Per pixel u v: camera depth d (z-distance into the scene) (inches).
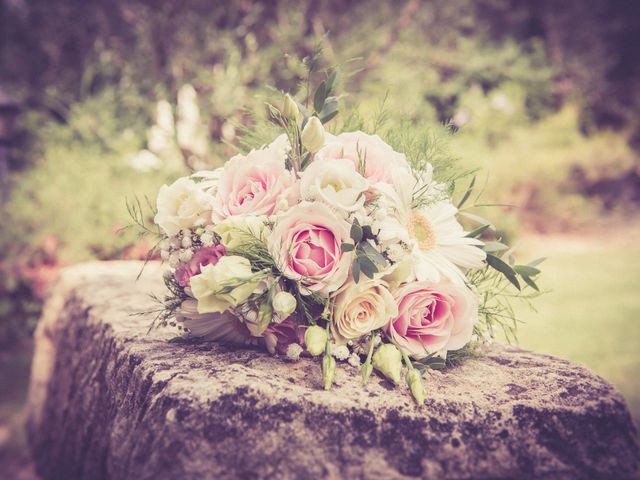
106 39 271.9
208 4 259.9
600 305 187.2
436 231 55.4
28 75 288.8
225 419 43.1
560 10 454.9
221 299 48.6
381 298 50.4
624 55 495.8
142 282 96.6
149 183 224.8
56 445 83.9
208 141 237.9
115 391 58.4
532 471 44.8
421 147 63.2
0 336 181.0
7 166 281.3
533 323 171.2
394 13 284.8
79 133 271.6
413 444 44.4
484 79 385.4
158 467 41.4
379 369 49.7
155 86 249.8
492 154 330.3
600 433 47.3
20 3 287.4
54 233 190.5
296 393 45.5
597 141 399.5
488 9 402.0
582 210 355.9
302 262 48.7
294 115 54.7
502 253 60.4
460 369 56.1
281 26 261.9
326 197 48.9
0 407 135.1
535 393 49.9
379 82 272.1
